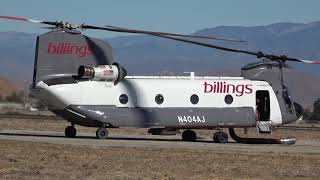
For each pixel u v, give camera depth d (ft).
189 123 290.97
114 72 279.08
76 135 311.27
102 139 279.49
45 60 273.75
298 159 210.79
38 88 273.13
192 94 294.66
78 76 277.03
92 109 277.64
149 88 288.30
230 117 297.53
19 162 181.27
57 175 160.97
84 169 171.94
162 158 200.54
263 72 308.81
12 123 460.14
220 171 177.17
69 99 274.98
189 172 173.37
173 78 296.51
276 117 307.58
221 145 273.95
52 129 391.65
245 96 302.45
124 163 185.98
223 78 303.27
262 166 189.88
